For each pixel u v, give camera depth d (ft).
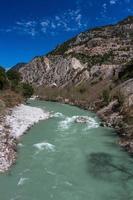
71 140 119.55
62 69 486.79
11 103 200.23
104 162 93.15
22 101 243.60
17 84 288.30
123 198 69.26
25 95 282.36
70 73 463.83
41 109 213.87
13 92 252.62
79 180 78.84
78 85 399.24
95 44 618.85
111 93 235.20
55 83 468.34
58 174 82.79
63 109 231.71
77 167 88.33
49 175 81.82
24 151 102.12
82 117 175.63
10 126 131.34
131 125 131.03
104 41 629.51
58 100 325.42
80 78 418.51
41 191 71.77
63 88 419.54
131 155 100.37
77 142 116.47
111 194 71.20
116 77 332.39
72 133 132.36
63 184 76.23
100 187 74.95
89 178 80.59
